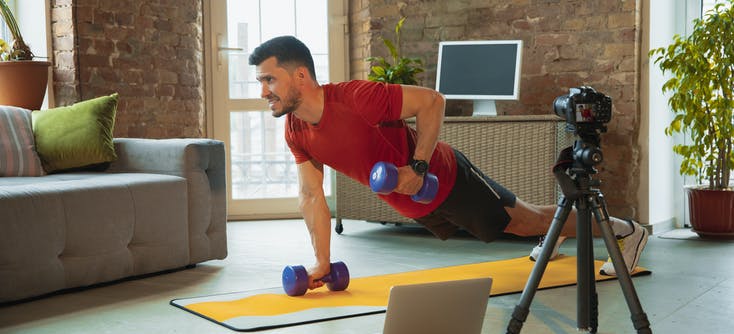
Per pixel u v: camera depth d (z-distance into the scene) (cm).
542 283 335
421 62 509
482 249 441
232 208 582
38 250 315
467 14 534
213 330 264
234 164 584
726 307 293
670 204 534
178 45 538
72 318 286
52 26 491
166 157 391
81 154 405
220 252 399
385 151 272
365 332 259
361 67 575
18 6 499
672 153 538
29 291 311
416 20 546
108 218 344
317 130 274
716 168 483
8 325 277
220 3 570
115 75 501
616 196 497
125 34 505
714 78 462
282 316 278
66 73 487
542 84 516
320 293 317
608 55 494
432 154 273
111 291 333
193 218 386
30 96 444
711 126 478
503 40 519
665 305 297
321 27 588
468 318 206
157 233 366
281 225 550
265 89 265
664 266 380
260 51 263
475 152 476
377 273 368
